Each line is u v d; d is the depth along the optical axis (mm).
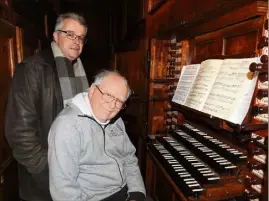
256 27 1010
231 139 1283
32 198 1255
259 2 923
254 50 1022
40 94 1183
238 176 1114
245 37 1095
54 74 1249
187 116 1710
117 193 1189
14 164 1499
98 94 1010
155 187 2020
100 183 1107
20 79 1130
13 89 1121
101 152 1090
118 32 3490
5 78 1346
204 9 1329
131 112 2500
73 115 1000
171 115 1937
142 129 2174
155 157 1625
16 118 1110
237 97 987
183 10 1602
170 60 1835
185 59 1703
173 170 1312
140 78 2256
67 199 956
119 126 1218
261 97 890
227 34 1219
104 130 1098
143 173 2279
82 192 1072
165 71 1915
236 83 1021
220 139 1377
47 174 1181
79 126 1000
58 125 968
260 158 969
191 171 1239
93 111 1034
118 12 3482
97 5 4086
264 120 940
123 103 1062
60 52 1314
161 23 1956
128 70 2758
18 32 1607
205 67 1308
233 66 1080
